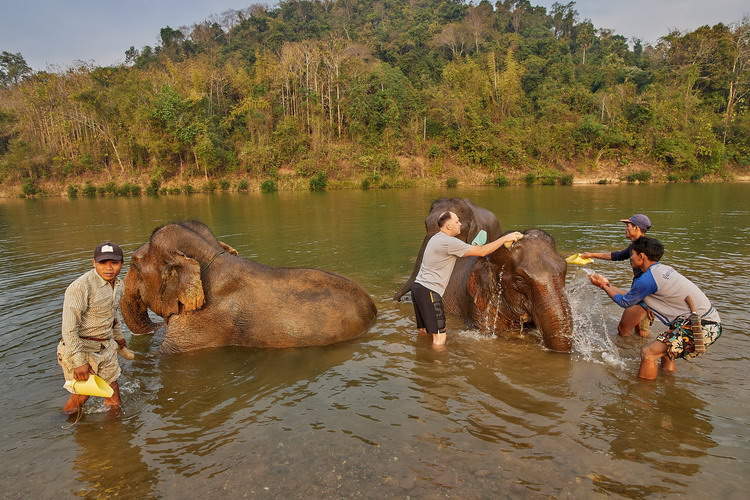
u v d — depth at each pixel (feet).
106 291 13.33
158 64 229.86
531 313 16.71
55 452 11.32
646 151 155.02
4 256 36.47
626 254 18.17
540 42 233.96
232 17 293.84
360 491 9.70
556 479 9.96
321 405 13.26
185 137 145.89
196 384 14.78
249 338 17.60
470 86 171.63
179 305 17.53
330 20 310.86
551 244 16.84
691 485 9.71
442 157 155.02
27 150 156.76
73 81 167.63
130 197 129.59
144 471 10.53
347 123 168.55
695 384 13.91
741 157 158.71
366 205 77.05
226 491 9.80
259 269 18.20
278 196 111.96
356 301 18.71
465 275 20.62
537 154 157.69
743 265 27.63
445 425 12.09
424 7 320.29
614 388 13.80
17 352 17.21
